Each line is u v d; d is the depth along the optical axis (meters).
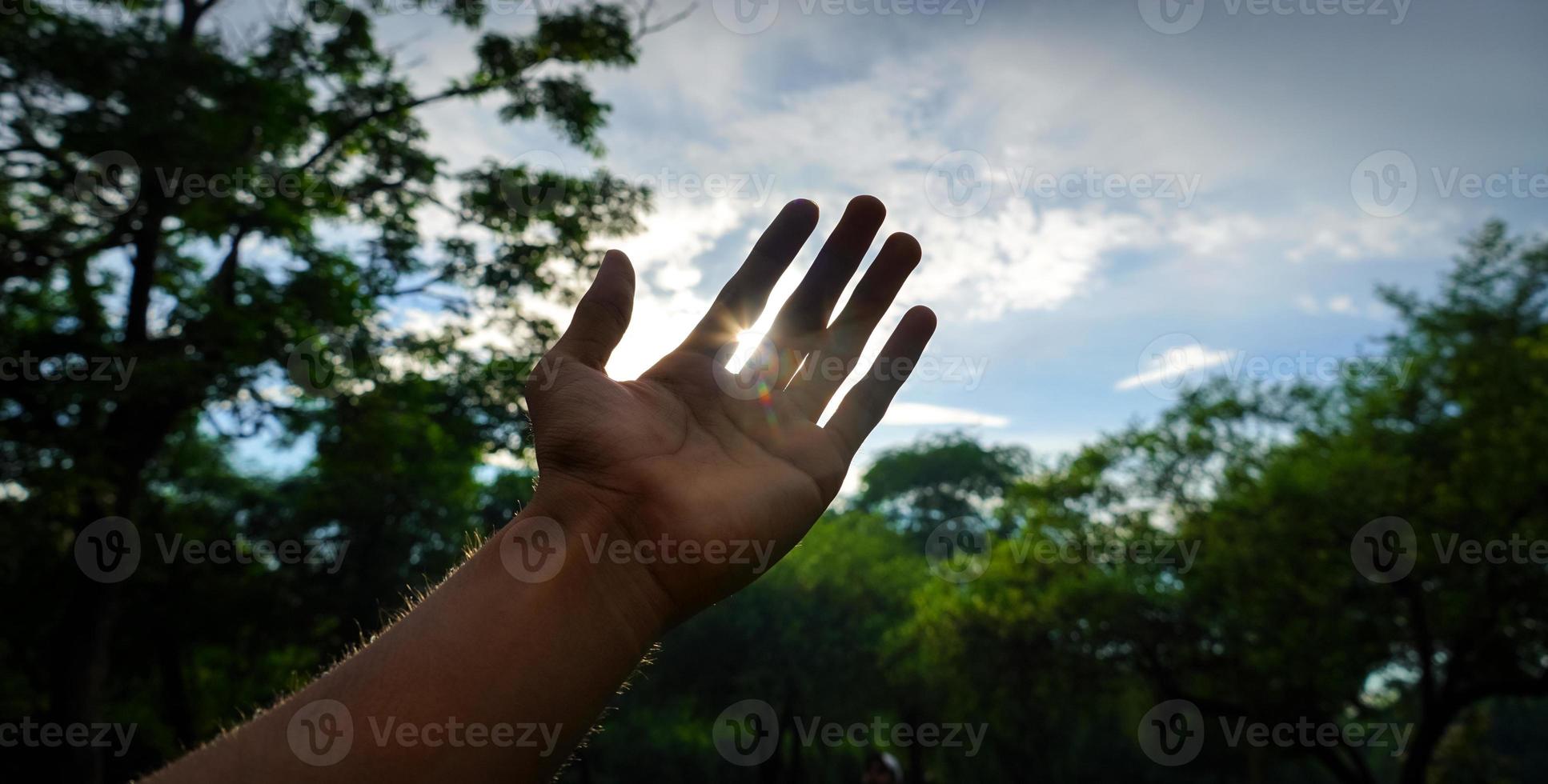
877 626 22.72
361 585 17.78
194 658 17.00
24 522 9.00
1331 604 12.78
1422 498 12.48
